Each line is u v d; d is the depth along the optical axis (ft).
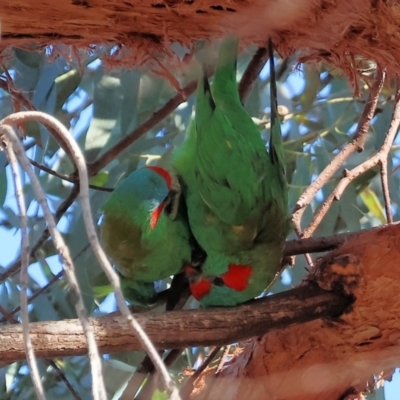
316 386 2.59
